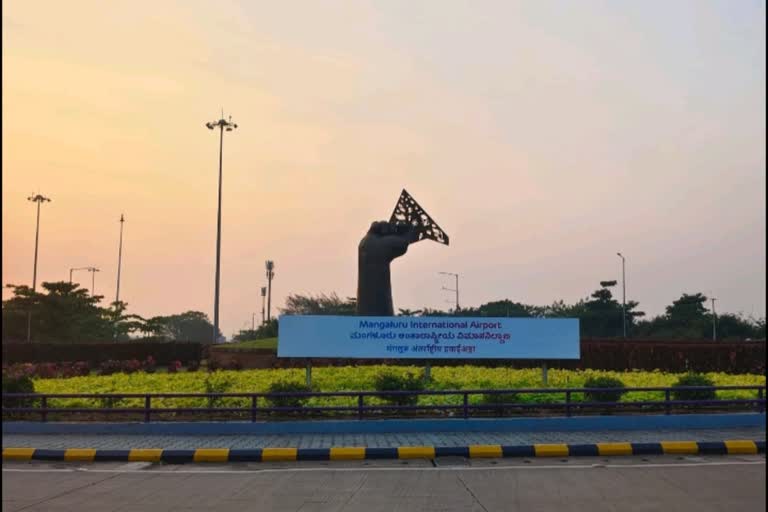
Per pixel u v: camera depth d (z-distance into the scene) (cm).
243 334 7706
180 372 2420
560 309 7750
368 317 1844
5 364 3409
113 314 6259
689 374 1711
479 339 1852
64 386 1878
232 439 1367
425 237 2627
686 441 1305
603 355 2683
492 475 1089
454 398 1625
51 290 5919
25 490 996
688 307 7006
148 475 1107
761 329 6525
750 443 1291
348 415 1530
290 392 1494
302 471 1132
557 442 1308
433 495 948
